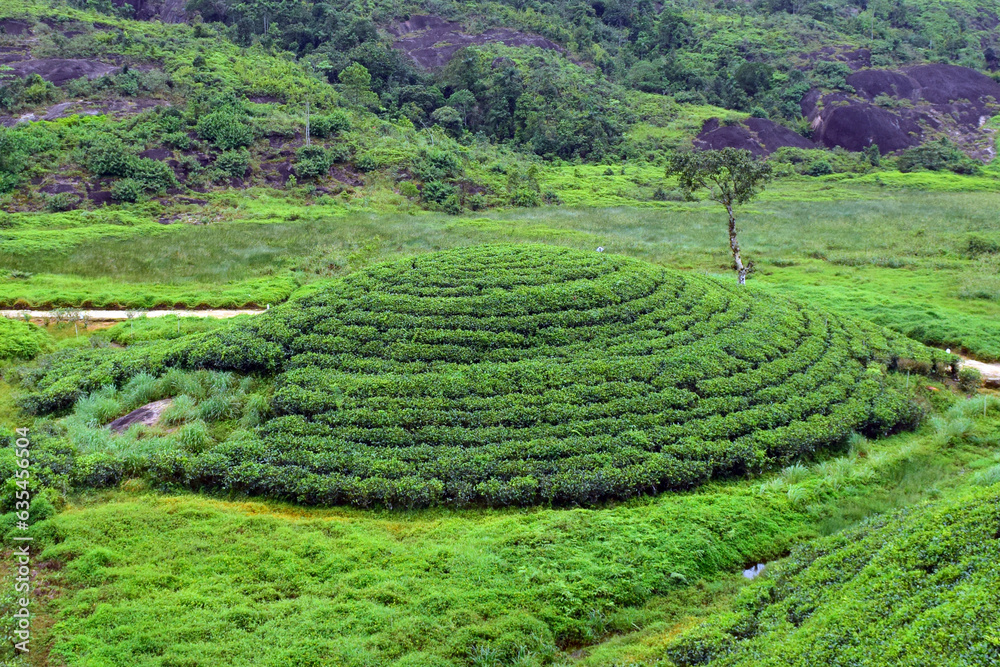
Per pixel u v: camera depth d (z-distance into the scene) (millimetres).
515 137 98625
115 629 14281
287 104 81250
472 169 76688
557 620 15008
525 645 14273
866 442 23375
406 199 68125
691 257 48281
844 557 15242
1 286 39031
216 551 17016
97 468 19938
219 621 14617
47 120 69938
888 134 105500
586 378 24484
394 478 20000
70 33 94625
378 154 73750
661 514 18578
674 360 25672
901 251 49000
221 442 21922
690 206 70438
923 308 36156
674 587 16297
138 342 30984
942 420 24719
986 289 38906
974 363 30688
